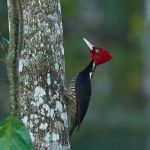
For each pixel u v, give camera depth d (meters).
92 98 36.88
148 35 30.75
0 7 9.13
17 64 6.66
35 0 8.51
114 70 37.47
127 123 30.78
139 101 37.12
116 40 37.78
